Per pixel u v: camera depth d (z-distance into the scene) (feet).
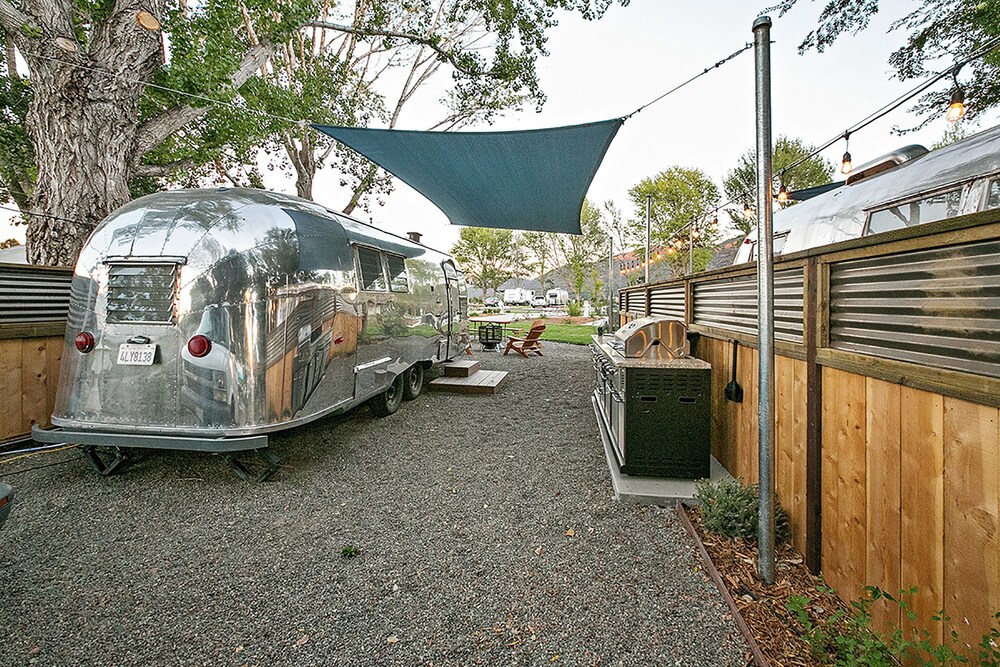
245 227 11.16
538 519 9.91
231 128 25.73
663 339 11.97
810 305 7.36
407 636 6.39
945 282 4.97
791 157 63.72
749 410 9.93
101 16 19.38
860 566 6.30
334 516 10.11
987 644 4.04
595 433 16.57
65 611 6.89
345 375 14.05
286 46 36.78
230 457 12.07
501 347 44.78
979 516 4.51
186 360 10.55
